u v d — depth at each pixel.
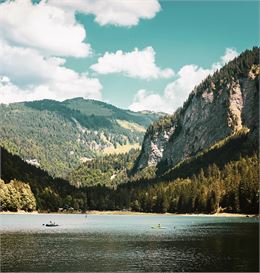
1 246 123.31
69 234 164.00
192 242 134.38
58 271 88.81
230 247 120.44
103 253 111.62
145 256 106.94
